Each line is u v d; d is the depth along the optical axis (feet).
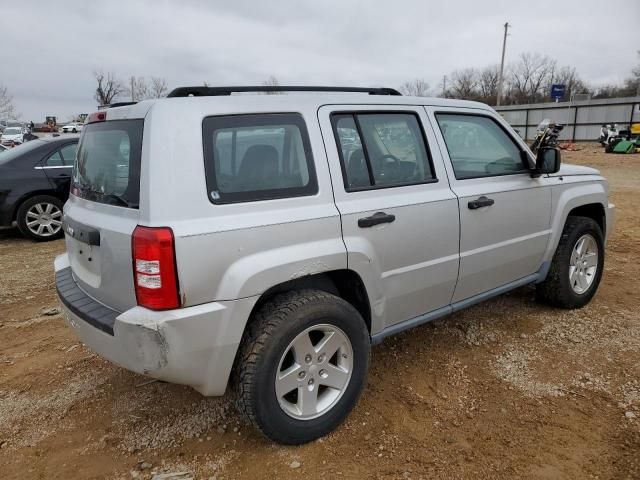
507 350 12.38
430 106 11.35
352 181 9.61
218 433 9.52
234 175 8.25
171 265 7.43
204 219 7.77
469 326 13.73
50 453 9.14
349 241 9.23
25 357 12.75
